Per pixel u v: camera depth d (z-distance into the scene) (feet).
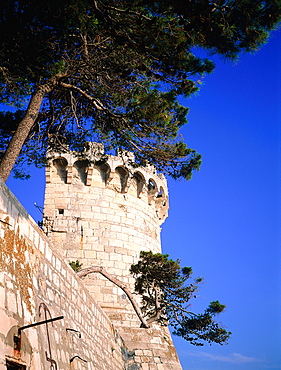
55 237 88.79
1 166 37.17
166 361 76.95
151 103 39.83
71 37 39.24
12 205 25.59
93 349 43.62
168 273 78.79
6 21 34.83
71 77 42.14
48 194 92.99
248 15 28.40
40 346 25.79
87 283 85.56
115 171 97.45
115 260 90.48
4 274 22.62
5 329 21.01
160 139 43.52
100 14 34.83
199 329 85.51
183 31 33.88
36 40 36.32
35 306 26.53
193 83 39.17
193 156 45.93
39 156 48.83
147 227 100.99
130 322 83.76
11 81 40.47
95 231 91.50
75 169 95.30
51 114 45.57
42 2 33.88
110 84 41.98
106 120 43.11
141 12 34.68
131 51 38.99
